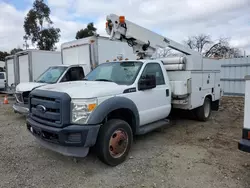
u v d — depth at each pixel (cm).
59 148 339
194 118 680
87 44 840
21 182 313
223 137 521
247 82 288
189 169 353
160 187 301
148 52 610
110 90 368
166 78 519
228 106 970
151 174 338
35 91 378
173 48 689
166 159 393
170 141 494
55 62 1141
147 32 592
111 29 562
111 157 357
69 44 924
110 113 387
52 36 2977
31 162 380
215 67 714
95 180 321
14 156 405
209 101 696
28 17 2875
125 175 335
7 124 648
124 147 382
